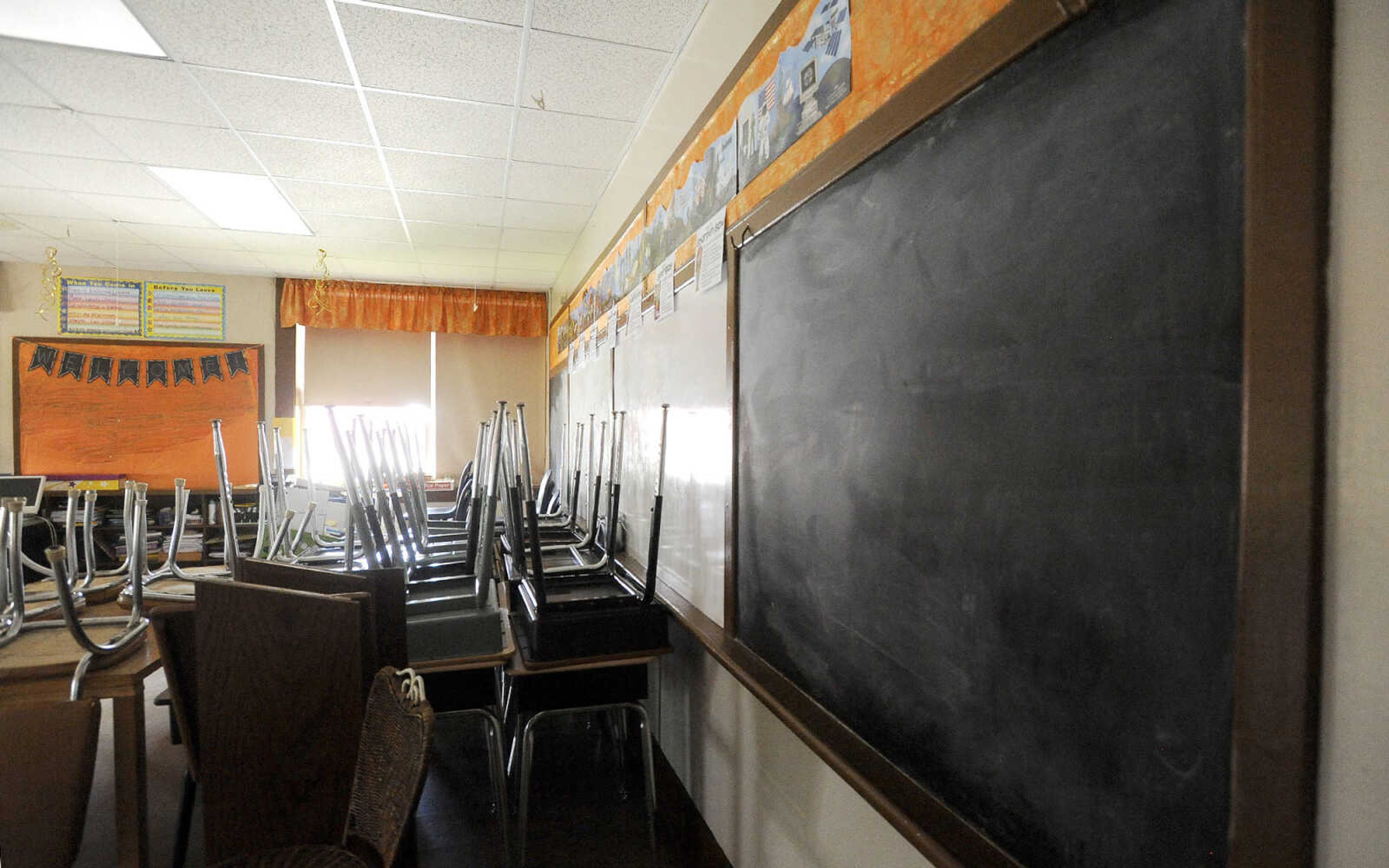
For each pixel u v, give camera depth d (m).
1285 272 0.52
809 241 1.34
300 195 4.02
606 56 2.44
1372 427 0.48
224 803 1.26
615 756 2.81
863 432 1.13
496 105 2.85
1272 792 0.52
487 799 2.46
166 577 2.35
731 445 1.72
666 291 2.44
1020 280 0.80
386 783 1.10
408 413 6.61
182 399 5.88
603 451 3.18
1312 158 0.51
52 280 5.65
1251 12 0.54
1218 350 0.58
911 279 1.01
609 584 2.37
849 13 1.23
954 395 0.91
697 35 2.21
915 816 0.97
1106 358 0.68
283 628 1.27
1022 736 0.79
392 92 2.75
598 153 3.36
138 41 2.41
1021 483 0.79
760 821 1.64
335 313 6.24
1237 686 0.55
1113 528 0.68
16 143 3.29
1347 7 0.50
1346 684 0.49
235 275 6.05
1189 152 0.60
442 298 6.54
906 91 1.02
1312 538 0.50
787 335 1.43
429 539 3.39
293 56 2.49
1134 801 0.65
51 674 1.56
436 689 1.98
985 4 0.88
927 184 0.97
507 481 2.54
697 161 2.11
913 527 1.00
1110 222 0.68
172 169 3.62
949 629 0.92
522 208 4.23
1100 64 0.70
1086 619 0.71
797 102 1.42
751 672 1.54
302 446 6.26
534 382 6.92
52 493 5.26
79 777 1.31
